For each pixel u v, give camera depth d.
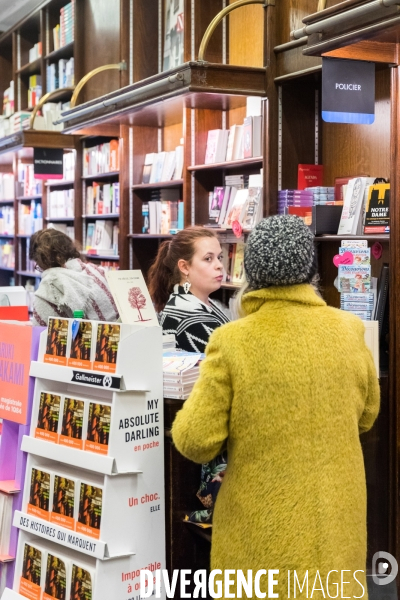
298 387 2.11
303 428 2.11
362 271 3.80
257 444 2.11
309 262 2.19
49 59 8.76
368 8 3.09
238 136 5.37
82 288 3.87
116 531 2.54
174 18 6.12
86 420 2.63
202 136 5.80
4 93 10.62
